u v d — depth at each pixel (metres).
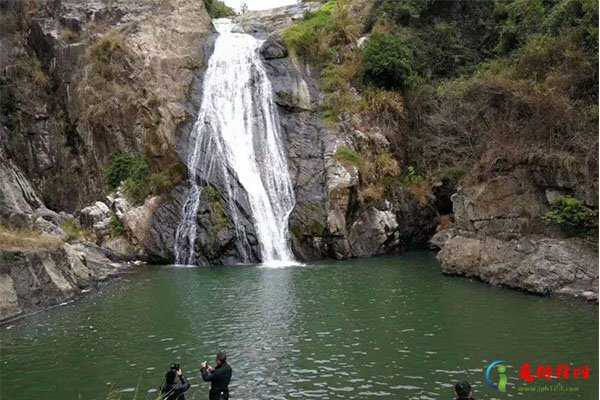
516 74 24.19
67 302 18.64
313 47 38.84
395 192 32.66
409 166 34.91
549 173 19.67
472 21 38.75
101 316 16.62
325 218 30.25
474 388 10.50
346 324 15.17
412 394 10.29
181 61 37.22
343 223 30.17
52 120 37.56
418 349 12.87
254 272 24.73
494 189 21.19
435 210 33.38
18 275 17.58
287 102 35.19
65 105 37.78
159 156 33.00
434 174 33.25
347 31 39.97
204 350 13.22
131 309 17.48
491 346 12.85
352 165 31.69
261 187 32.69
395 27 39.38
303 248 29.84
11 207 25.86
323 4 51.34
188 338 14.21
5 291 16.72
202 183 31.16
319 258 29.64
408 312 16.27
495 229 21.05
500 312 15.77
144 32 38.56
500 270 19.59
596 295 16.41
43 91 38.09
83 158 36.53
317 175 32.25
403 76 36.00
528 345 12.79
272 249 29.75
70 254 21.59
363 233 30.47
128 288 21.14
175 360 12.56
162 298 19.11
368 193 31.27
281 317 16.11
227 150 32.84
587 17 22.73
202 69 37.88
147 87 35.59
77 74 37.44
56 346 13.73
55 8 40.25
